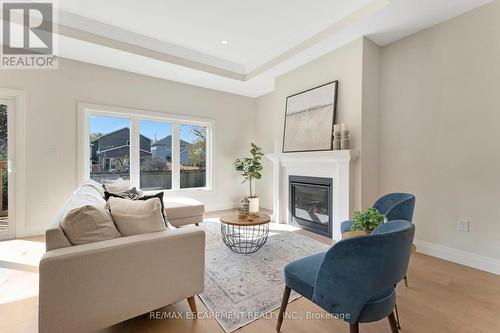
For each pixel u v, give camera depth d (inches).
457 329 61.8
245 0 106.7
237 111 216.8
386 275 45.9
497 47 91.4
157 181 183.2
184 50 153.5
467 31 98.6
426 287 81.8
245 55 163.6
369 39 121.3
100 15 118.9
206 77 173.2
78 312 51.0
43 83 136.2
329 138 132.6
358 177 121.3
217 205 207.9
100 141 159.0
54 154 139.7
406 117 117.9
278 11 113.8
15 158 130.9
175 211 134.0
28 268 94.3
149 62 147.7
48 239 51.9
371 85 123.7
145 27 129.7
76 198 81.5
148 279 58.7
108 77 155.6
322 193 141.1
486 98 94.1
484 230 94.9
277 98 172.4
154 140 181.2
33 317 65.4
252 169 193.0
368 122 122.6
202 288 66.7
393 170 122.8
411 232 49.0
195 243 65.0
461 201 100.8
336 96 131.0
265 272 92.2
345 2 106.8
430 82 109.6
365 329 61.8
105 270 53.4
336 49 131.8
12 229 131.0
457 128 101.7
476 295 77.1
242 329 61.9
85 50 131.9
